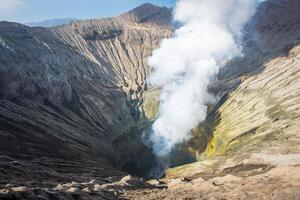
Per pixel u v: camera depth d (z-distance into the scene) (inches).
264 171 5772.6
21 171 4160.9
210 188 4077.3
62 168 6560.0
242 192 3516.2
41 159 6815.9
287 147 6934.1
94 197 2628.0
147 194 3314.5
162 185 4913.9
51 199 2198.6
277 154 6589.6
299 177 4352.9
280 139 7687.0
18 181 3479.3
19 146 7273.6
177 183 4980.3
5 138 7421.3
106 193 2997.0
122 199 2898.6
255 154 6963.6
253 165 6358.3
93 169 7170.3
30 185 3240.7
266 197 3004.4
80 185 3435.0
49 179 4160.9
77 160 7780.5
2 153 6397.6
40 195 2132.1
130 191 3518.7
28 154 6953.7
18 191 2057.1
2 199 1899.6
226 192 3629.4
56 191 2384.4
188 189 4104.3
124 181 4421.8
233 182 4554.6
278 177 4542.3
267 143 7632.9
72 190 2667.3
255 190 3641.7
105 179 5083.7
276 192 3080.7
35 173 4296.3
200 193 3567.9
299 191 2982.3
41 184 3393.2
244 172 6072.8
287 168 5004.9
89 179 4763.8
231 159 7273.6
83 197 2498.8
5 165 4148.6
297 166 5231.3
